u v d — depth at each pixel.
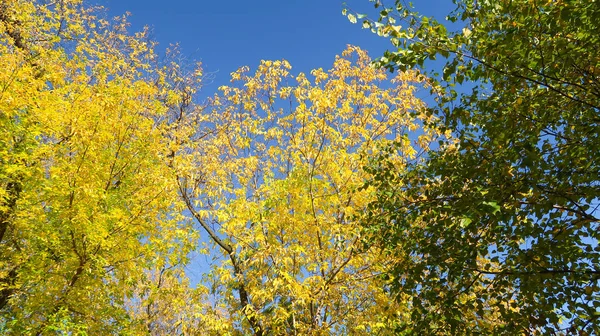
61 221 7.57
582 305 4.71
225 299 10.09
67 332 6.72
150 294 9.91
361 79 9.32
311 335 7.93
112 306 8.72
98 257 7.71
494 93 5.83
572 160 5.11
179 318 10.82
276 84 9.88
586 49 4.64
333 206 8.91
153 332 13.05
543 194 5.06
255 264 9.14
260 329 9.48
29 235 7.93
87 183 7.28
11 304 7.91
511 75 4.95
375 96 9.20
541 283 4.89
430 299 5.48
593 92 5.04
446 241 5.51
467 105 5.55
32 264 7.27
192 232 10.27
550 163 5.24
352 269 8.54
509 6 4.74
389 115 9.06
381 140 8.32
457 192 5.50
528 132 5.16
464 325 5.46
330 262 8.77
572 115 5.28
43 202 7.64
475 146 5.39
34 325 7.12
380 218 6.39
